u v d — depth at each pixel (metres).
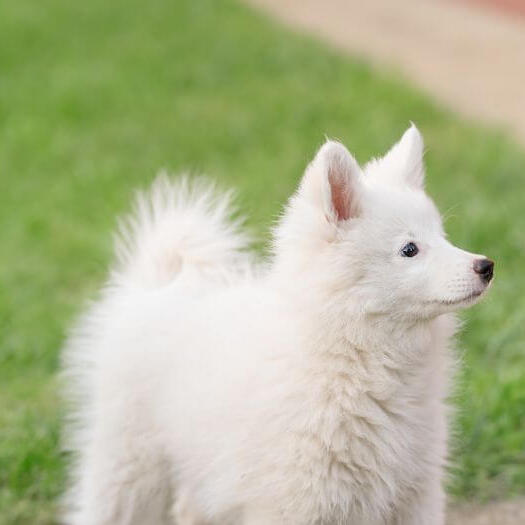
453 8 32.84
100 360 8.00
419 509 7.11
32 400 11.02
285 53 26.64
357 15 32.31
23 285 14.51
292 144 19.91
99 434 7.94
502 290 12.59
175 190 9.56
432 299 6.65
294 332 6.79
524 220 14.65
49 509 9.31
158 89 24.44
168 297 7.88
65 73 25.88
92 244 15.69
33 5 34.00
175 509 7.89
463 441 9.35
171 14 32.19
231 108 22.66
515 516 8.80
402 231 6.76
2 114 22.95
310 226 6.80
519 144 19.12
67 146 20.78
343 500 6.82
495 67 25.17
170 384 7.44
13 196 18.23
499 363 11.03
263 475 6.82
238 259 8.26
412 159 7.36
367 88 22.95
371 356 6.74
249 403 6.85
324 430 6.69
